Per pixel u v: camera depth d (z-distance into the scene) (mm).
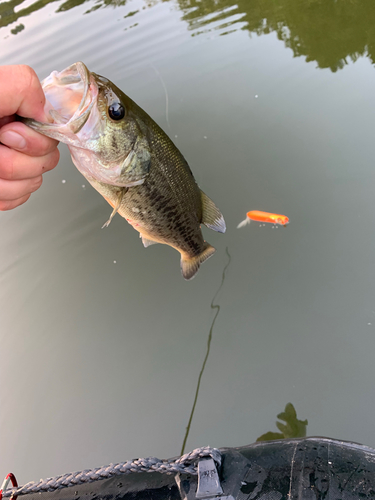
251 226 778
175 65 1209
